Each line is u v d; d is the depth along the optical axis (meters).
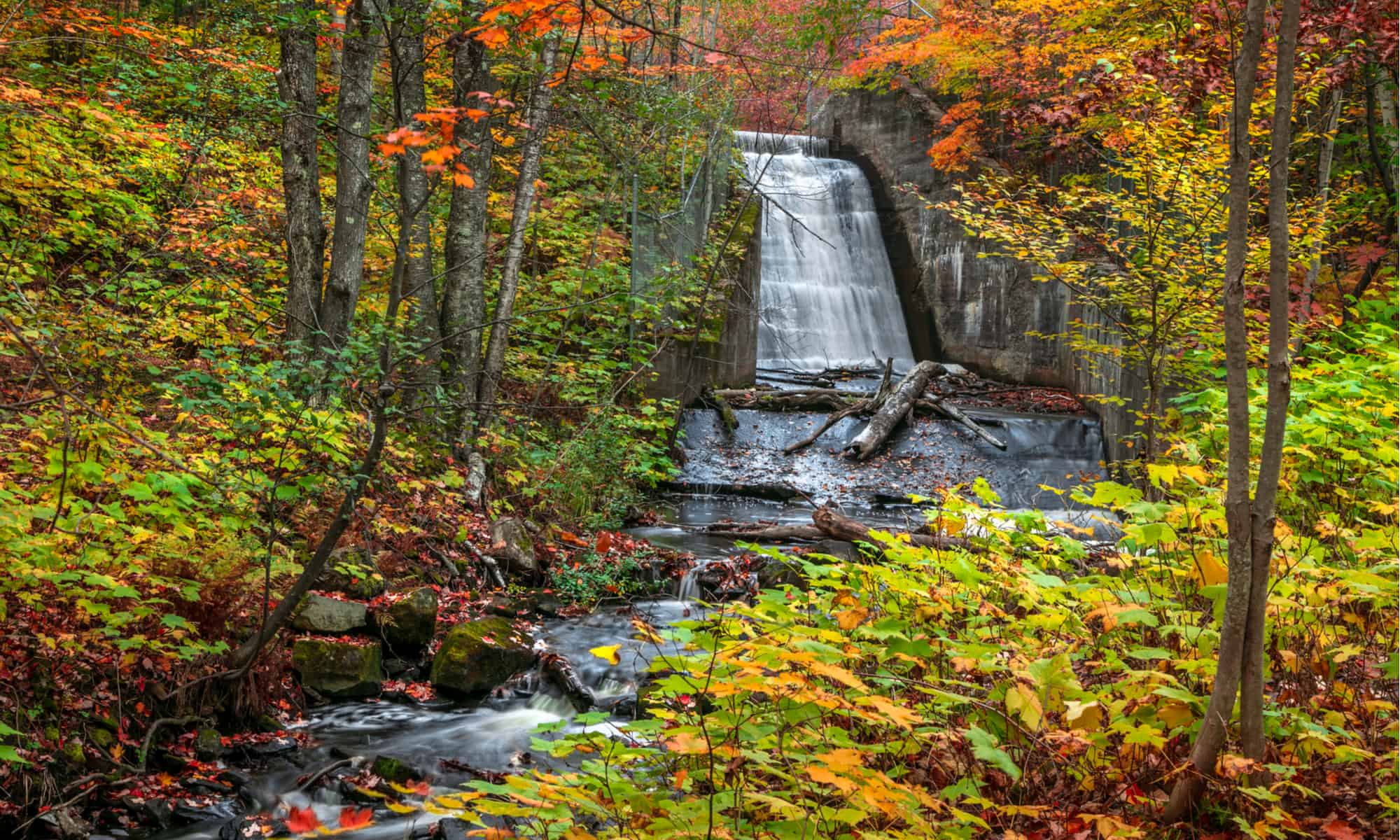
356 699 6.27
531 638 7.17
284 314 7.78
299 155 7.64
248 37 10.34
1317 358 7.98
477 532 8.66
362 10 7.05
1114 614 3.17
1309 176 12.84
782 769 2.76
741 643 2.56
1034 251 9.80
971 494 13.16
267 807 4.85
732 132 17.05
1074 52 11.59
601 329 12.77
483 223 10.22
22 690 4.60
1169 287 8.71
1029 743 3.21
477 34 3.94
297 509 6.97
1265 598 2.60
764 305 19.55
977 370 19.30
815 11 11.34
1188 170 8.08
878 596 3.79
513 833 2.96
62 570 4.45
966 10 14.81
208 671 5.37
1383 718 3.18
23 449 5.10
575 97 9.87
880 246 21.75
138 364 6.61
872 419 15.13
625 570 8.97
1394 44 6.99
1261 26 2.49
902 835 2.52
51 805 4.34
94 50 10.24
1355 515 4.65
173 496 5.18
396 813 4.82
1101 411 14.98
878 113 22.09
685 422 14.80
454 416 9.79
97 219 8.88
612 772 3.09
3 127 7.38
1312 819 2.77
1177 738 3.15
